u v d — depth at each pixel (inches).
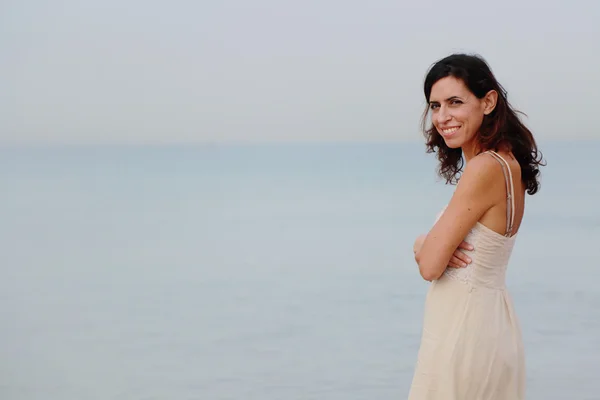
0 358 459.5
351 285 666.2
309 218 1235.2
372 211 1305.4
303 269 765.9
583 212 999.6
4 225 1227.9
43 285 725.3
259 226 1151.6
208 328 530.6
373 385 381.4
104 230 1152.2
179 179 2466.8
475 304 105.0
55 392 388.5
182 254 906.1
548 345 420.5
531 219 949.8
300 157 4276.6
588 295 544.1
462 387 105.4
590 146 3208.7
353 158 3937.0
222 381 401.4
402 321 521.7
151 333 521.0
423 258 105.9
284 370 415.8
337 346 461.1
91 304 630.5
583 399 325.1
